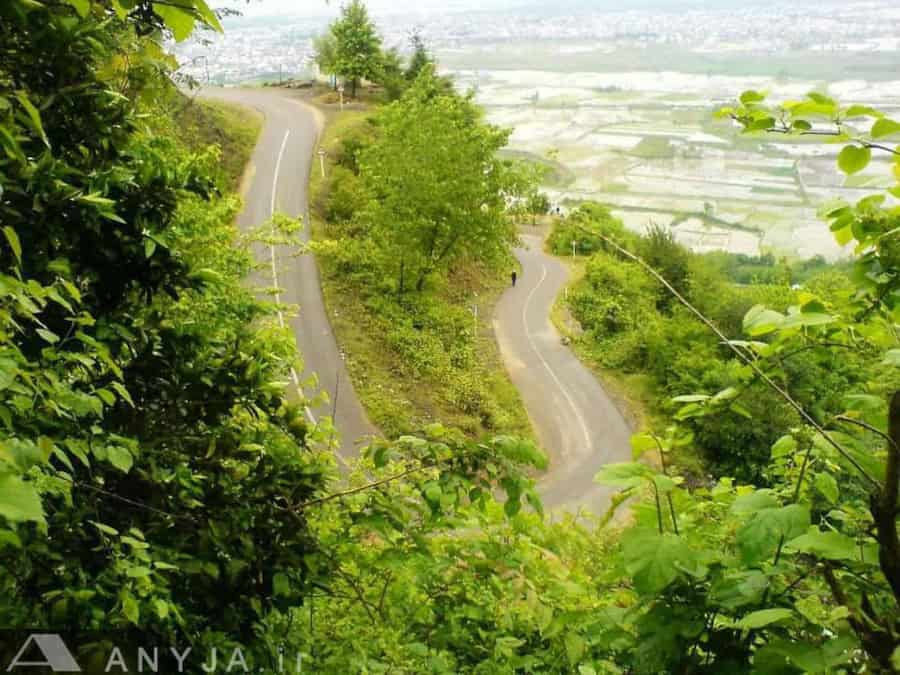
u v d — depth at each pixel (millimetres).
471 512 3691
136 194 3936
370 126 39469
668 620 2375
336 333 23734
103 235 3871
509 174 27594
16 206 3334
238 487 4066
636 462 2518
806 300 2412
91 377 3688
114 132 3896
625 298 28922
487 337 28875
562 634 3510
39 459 2020
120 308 4164
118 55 3699
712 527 2740
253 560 3811
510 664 3629
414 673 3719
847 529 2465
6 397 2611
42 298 2332
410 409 21578
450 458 3137
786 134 2186
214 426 4285
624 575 2562
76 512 3248
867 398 2398
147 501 3881
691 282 25891
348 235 29422
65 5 2783
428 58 47188
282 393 4414
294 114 41406
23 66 3529
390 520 3574
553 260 38344
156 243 4035
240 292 8898
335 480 4328
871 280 2326
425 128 27656
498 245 29844
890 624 2213
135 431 4047
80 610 3012
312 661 4035
